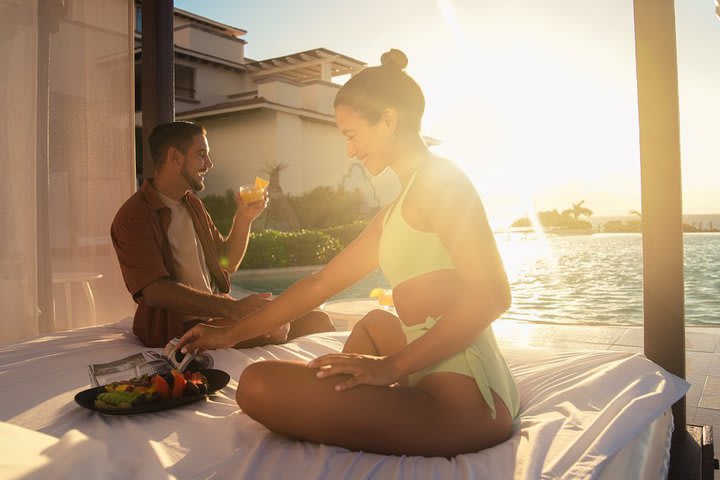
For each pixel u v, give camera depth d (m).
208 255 2.95
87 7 3.94
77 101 3.92
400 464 1.19
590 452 1.21
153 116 3.73
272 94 17.19
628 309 7.98
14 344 2.50
